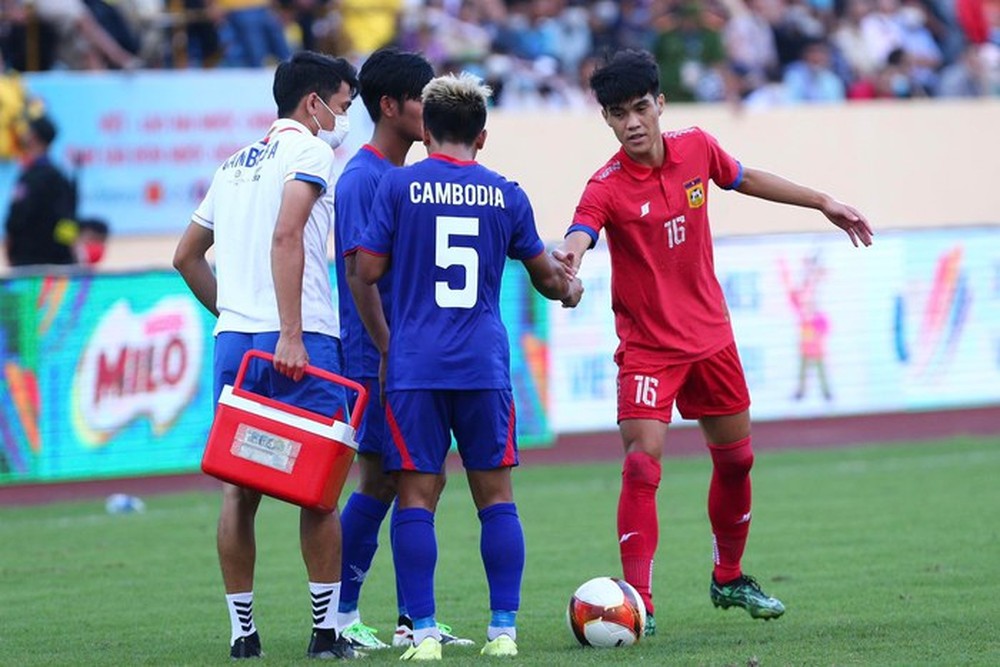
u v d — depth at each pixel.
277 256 20.48
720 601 24.08
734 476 23.72
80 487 47.31
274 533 37.03
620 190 22.88
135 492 46.34
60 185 55.09
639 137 22.48
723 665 19.53
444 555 32.62
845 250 54.56
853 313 54.72
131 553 34.22
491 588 21.23
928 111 70.00
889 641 21.34
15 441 45.84
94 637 24.02
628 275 23.09
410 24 64.12
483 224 20.98
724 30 68.81
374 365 23.41
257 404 20.42
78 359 46.44
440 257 20.84
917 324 55.47
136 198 57.31
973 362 56.34
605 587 21.58
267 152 21.53
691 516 37.44
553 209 64.06
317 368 20.94
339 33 62.59
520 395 51.03
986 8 77.50
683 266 23.08
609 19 68.00
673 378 23.02
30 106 55.66
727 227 67.00
